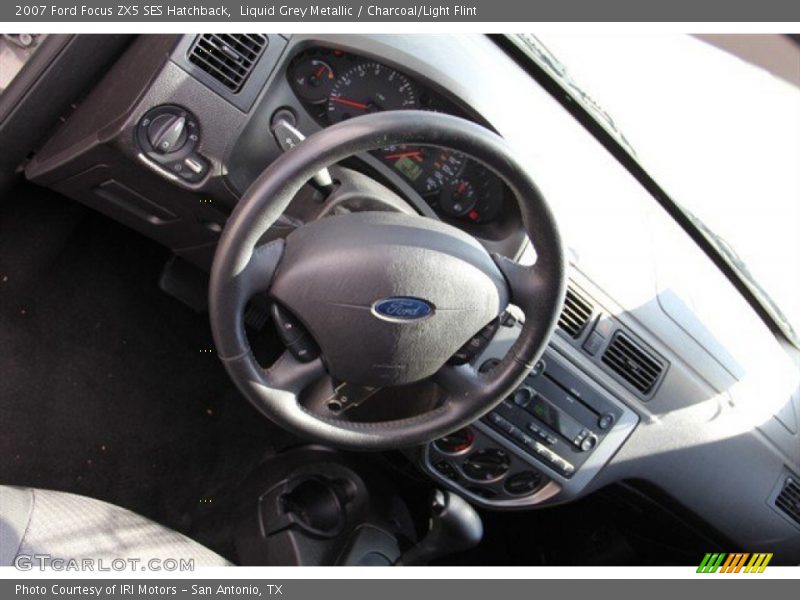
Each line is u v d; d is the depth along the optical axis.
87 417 1.83
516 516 2.10
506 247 1.44
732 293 1.72
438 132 0.99
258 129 1.34
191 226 1.50
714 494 1.79
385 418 1.49
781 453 1.81
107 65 1.45
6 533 1.04
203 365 1.97
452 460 1.58
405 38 1.35
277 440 1.97
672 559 2.09
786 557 1.95
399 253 1.06
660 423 1.65
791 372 1.81
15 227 1.82
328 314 1.08
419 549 1.67
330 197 1.29
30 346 1.82
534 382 1.52
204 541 1.80
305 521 1.76
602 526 2.13
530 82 1.50
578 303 1.49
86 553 1.08
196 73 1.27
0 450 1.74
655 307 1.57
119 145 1.30
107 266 1.91
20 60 1.46
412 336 1.10
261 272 1.07
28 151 1.59
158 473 1.87
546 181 1.46
